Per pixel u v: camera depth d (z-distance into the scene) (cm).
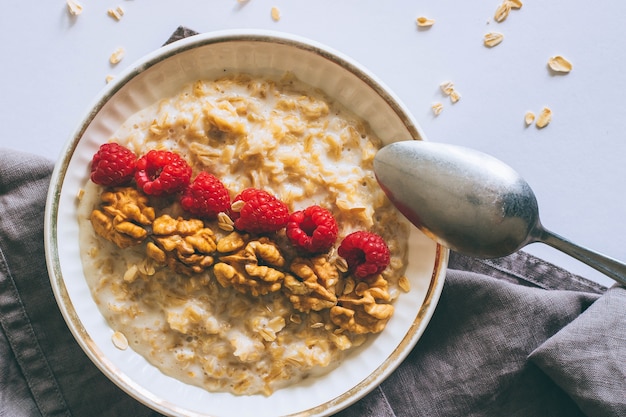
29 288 42
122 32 44
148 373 40
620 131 44
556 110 45
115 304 39
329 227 37
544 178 45
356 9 45
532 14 45
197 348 39
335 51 39
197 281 39
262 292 38
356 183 40
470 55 45
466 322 43
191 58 39
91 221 39
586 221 44
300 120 40
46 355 42
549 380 43
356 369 40
